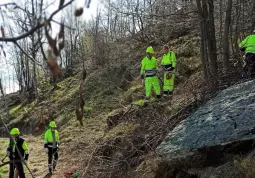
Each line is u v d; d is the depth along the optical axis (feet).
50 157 38.83
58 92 80.38
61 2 4.21
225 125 19.72
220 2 38.65
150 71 39.32
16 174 32.07
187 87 39.06
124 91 68.49
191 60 50.52
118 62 75.41
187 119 23.93
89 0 4.21
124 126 38.78
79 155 41.11
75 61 69.46
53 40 4.10
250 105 20.38
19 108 86.28
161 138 29.40
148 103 39.24
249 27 38.83
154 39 71.61
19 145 31.30
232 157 18.25
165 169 23.44
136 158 29.84
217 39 42.88
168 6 38.96
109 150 35.04
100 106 66.90
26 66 78.84
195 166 19.81
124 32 85.46
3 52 5.86
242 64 31.76
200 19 33.94
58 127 68.23
